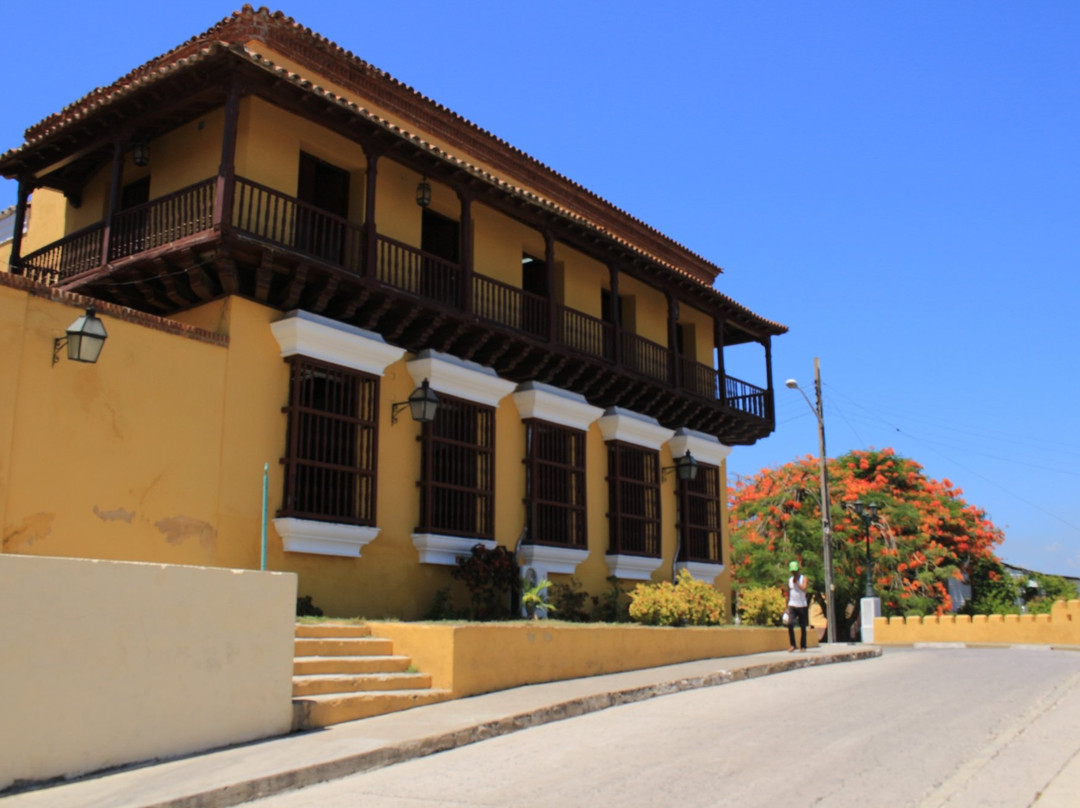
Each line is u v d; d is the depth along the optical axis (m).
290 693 9.29
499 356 17.45
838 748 8.55
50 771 7.29
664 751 8.48
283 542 13.75
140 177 16.06
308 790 7.35
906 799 6.70
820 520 34.78
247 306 13.98
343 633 11.68
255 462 13.66
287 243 13.94
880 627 30.31
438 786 7.30
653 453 21.52
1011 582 46.41
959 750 8.50
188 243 13.17
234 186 13.20
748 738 9.09
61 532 11.42
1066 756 8.27
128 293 14.74
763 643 18.69
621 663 14.23
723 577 23.69
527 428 18.38
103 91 17.22
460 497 16.64
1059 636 27.86
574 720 10.36
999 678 14.71
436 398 15.58
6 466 11.01
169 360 12.84
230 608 8.85
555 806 6.61
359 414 14.99
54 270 15.89
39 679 7.32
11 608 7.23
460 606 16.39
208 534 12.95
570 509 18.84
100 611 7.80
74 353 11.22
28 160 16.19
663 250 24.78
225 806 6.92
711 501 23.38
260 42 15.31
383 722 9.51
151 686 8.08
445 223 18.28
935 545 39.09
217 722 8.56
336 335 14.57
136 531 12.17
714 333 24.98
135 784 7.18
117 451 12.10
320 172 16.02
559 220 18.02
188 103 14.16
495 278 18.36
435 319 15.85
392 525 15.46
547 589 16.83
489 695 11.29
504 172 19.91
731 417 23.25
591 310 20.75
